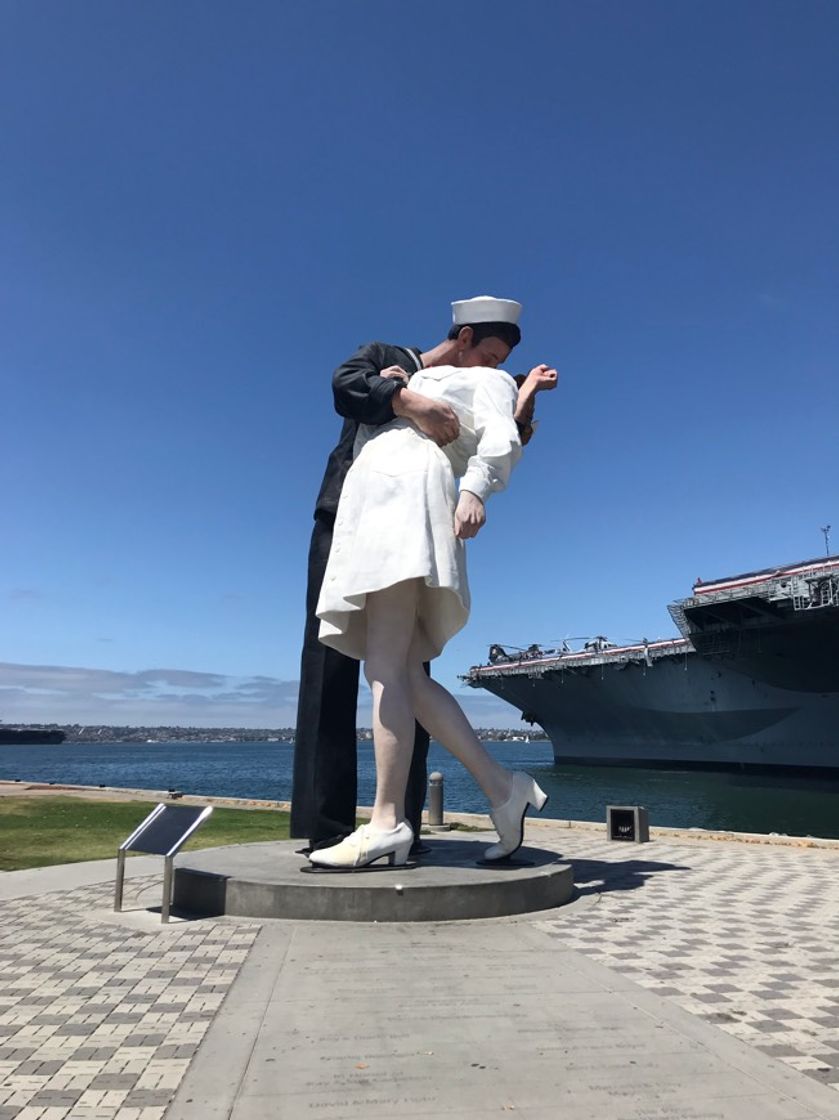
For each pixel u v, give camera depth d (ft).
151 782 172.86
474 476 20.83
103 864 29.68
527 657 196.34
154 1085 9.70
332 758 22.97
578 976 14.34
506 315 24.09
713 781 150.30
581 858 32.35
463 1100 9.25
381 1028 11.64
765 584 113.80
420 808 25.50
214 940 17.13
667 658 152.15
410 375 23.66
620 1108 9.05
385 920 18.70
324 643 22.24
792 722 139.95
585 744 197.06
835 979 14.26
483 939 17.15
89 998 13.16
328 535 23.99
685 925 18.89
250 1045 10.99
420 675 22.68
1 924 19.17
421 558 20.04
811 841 37.35
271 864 22.29
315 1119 8.78
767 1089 9.57
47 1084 9.75
